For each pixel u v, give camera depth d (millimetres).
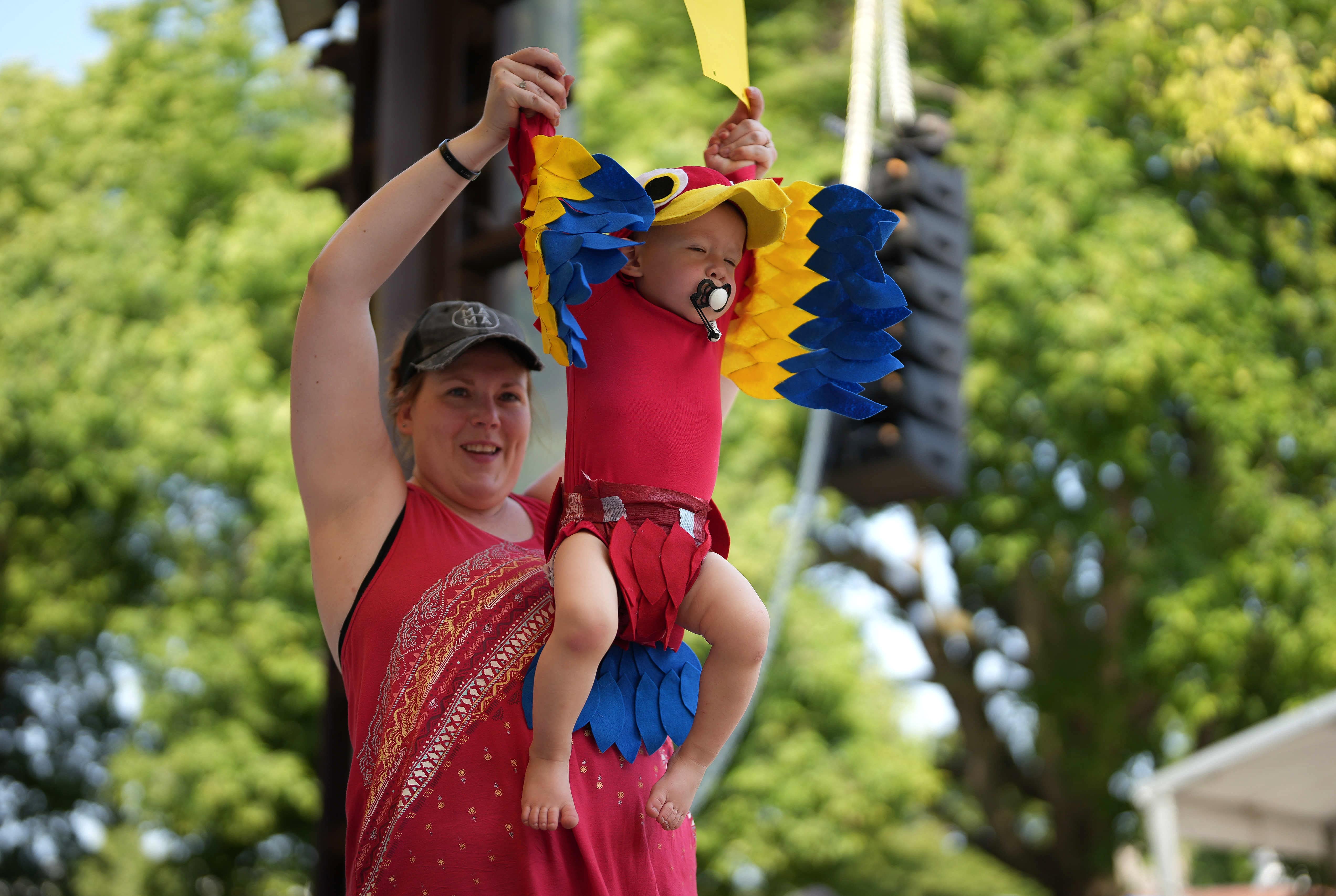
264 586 23531
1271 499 22406
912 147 13070
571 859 3760
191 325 24016
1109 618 25906
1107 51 23828
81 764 29734
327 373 4188
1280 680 23156
